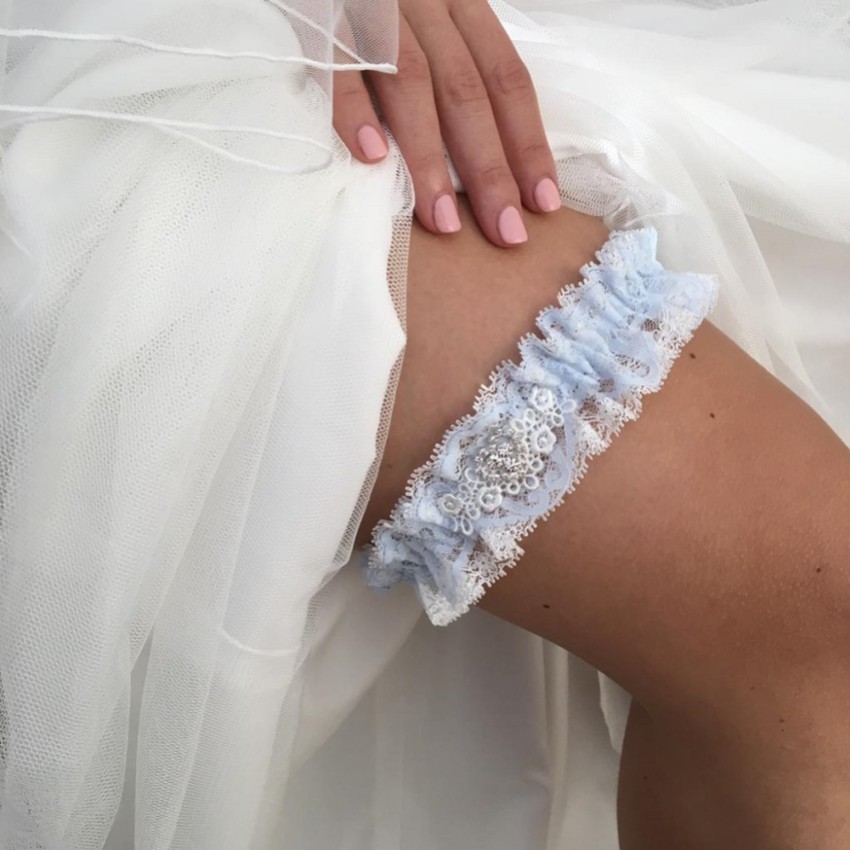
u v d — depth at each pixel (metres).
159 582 0.60
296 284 0.60
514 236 0.62
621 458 0.61
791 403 0.63
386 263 0.60
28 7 0.59
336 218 0.60
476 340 0.61
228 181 0.59
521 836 0.76
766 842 0.64
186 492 0.59
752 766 0.64
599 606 0.63
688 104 0.70
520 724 0.77
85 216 0.58
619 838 0.71
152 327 0.58
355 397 0.59
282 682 0.63
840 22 0.73
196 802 0.63
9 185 0.58
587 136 0.65
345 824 0.75
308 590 0.62
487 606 0.64
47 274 0.58
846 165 0.71
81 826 0.62
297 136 0.58
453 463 0.60
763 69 0.74
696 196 0.66
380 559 0.63
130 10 0.59
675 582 0.62
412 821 0.77
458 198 0.64
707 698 0.64
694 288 0.62
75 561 0.58
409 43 0.64
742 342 0.68
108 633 0.59
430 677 0.77
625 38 0.71
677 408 0.61
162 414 0.58
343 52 0.62
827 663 0.63
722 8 0.74
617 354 0.61
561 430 0.61
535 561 0.62
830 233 0.71
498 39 0.65
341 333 0.60
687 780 0.66
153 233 0.58
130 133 0.59
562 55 0.68
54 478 0.58
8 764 0.59
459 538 0.61
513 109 0.65
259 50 0.60
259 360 0.59
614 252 0.62
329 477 0.60
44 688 0.59
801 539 0.62
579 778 0.80
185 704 0.61
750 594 0.62
